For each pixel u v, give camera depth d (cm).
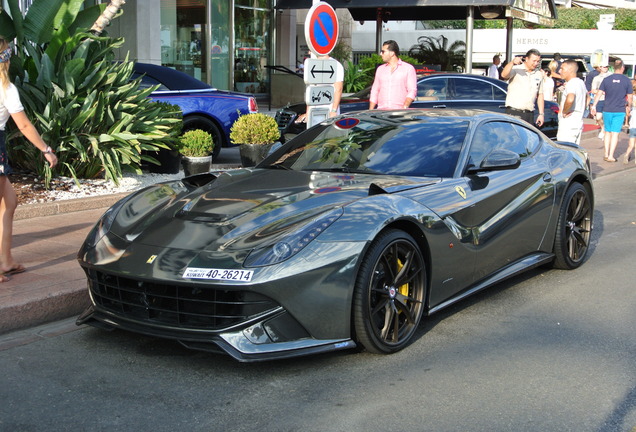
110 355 384
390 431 297
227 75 1972
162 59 1748
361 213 368
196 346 350
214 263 343
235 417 311
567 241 557
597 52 1770
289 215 375
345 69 1828
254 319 339
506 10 1622
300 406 321
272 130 953
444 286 419
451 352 389
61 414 314
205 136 889
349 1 1698
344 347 357
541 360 378
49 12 785
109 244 389
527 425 303
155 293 356
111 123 800
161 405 323
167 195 444
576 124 942
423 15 1900
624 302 482
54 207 688
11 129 783
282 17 2155
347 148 482
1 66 449
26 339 409
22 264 508
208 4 1859
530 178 504
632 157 1326
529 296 497
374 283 370
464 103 1123
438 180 435
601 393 336
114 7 850
